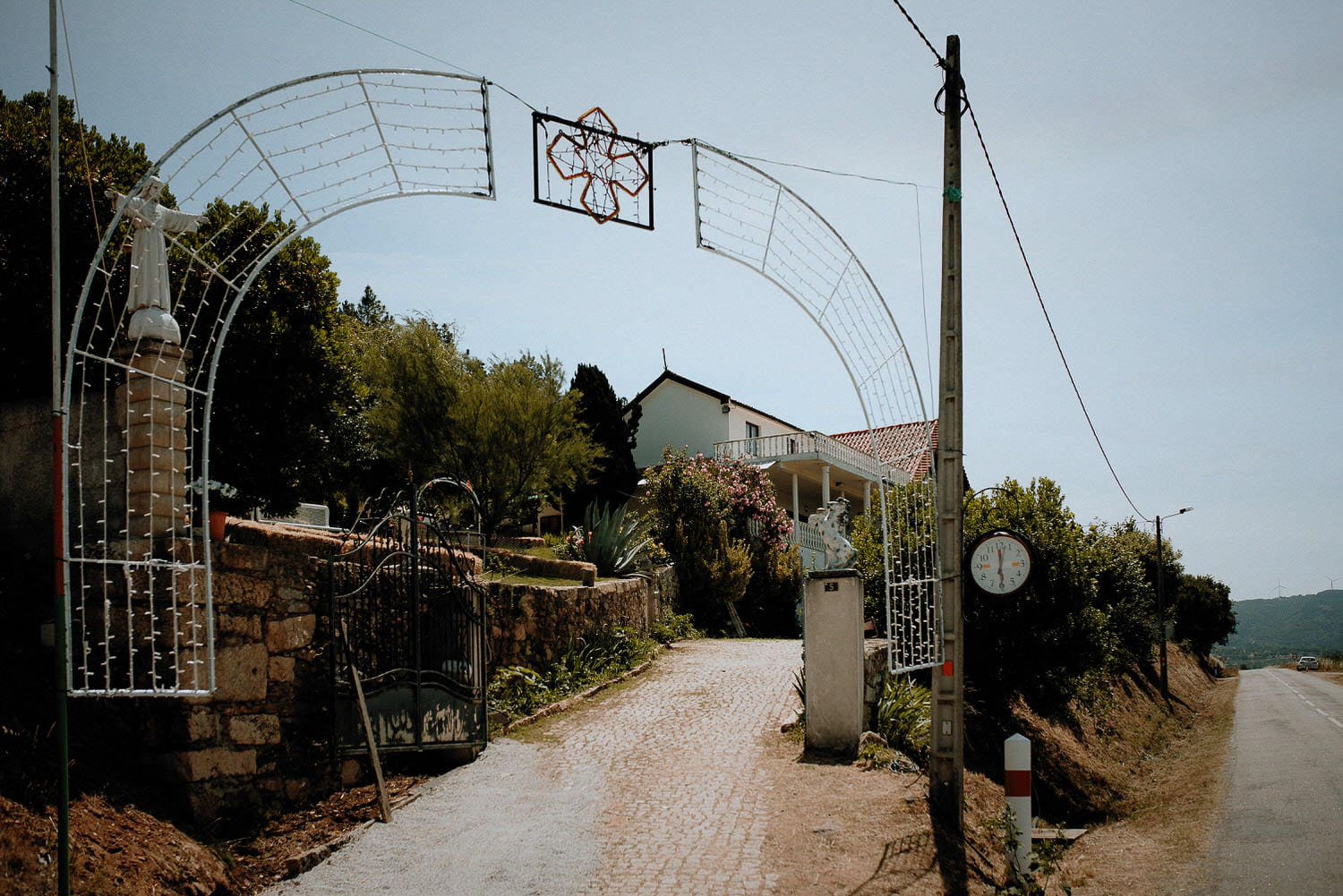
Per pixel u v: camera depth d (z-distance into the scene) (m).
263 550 8.37
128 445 7.62
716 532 25.70
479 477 24.70
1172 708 30.27
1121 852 9.82
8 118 12.82
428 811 8.58
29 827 6.01
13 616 7.96
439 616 10.49
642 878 6.99
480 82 8.15
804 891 6.82
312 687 8.84
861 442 36.66
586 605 16.66
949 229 9.19
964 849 8.16
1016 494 18.03
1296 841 9.70
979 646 17.05
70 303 12.85
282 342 16.31
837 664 10.53
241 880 6.93
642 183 8.77
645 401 37.75
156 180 7.64
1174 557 45.50
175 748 7.45
